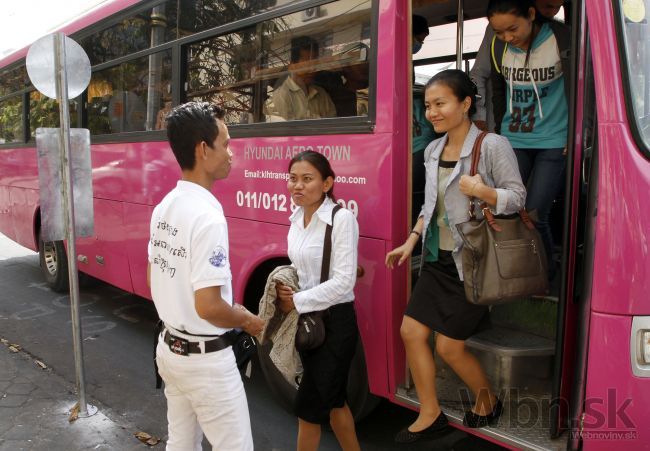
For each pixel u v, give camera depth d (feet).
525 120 9.37
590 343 6.59
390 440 10.60
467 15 12.66
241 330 6.89
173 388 6.92
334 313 8.00
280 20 10.36
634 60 6.49
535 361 8.64
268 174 10.77
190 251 6.14
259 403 12.32
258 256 11.12
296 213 8.62
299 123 10.03
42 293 21.50
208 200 6.36
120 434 10.75
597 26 6.51
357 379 9.88
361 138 9.02
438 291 8.20
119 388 12.99
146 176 14.62
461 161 7.88
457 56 11.26
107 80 16.21
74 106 17.99
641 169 6.31
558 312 7.25
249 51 11.10
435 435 8.21
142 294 15.42
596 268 6.48
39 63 10.67
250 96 11.18
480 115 10.24
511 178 7.57
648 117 6.48
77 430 10.85
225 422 6.56
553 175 9.36
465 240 7.41
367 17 8.90
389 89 8.57
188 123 6.28
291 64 10.23
